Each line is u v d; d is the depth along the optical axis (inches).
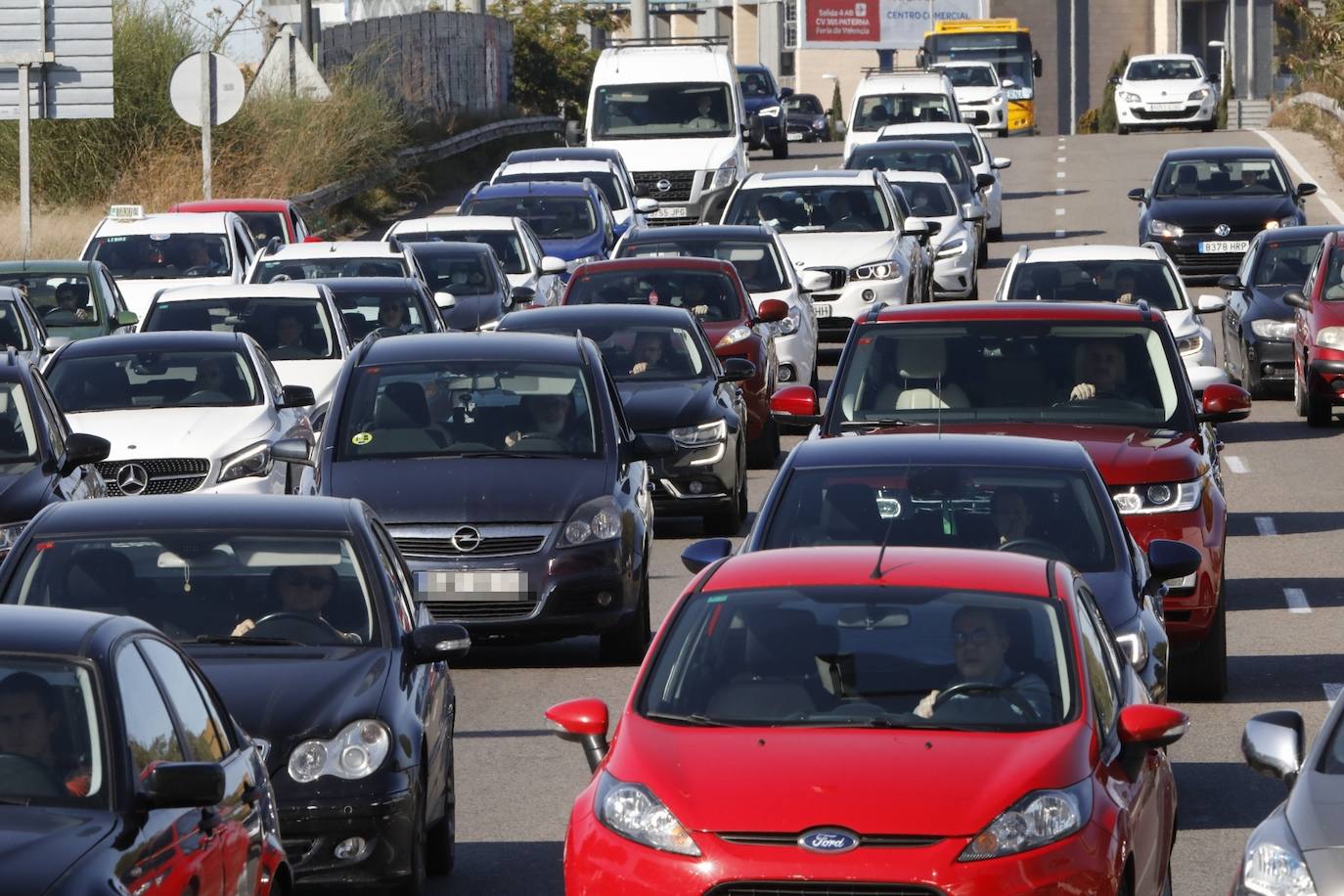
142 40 5132.9
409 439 1648.6
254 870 810.2
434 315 2664.9
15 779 721.0
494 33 7687.0
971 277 4033.0
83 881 663.1
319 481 1612.9
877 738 834.8
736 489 2192.4
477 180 6510.8
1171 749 1344.7
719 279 2667.3
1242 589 1893.5
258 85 5428.2
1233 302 3184.1
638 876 786.8
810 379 2942.9
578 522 1569.9
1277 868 729.0
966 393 1485.0
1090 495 1205.1
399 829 979.9
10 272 2987.2
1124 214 5300.2
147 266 3312.0
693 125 4938.5
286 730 978.7
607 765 841.5
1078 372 1497.3
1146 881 874.1
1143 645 1122.0
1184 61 7509.8
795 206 3484.3
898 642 891.4
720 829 787.4
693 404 2174.0
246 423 1985.7
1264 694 1492.4
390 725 994.1
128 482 1926.7
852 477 1207.6
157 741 762.2
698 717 864.3
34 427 1691.7
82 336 2925.7
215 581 1083.9
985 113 7726.4
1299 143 6815.9
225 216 3442.4
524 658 1660.9
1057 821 789.9
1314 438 2755.9
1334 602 1825.8
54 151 4950.8
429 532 1562.5
